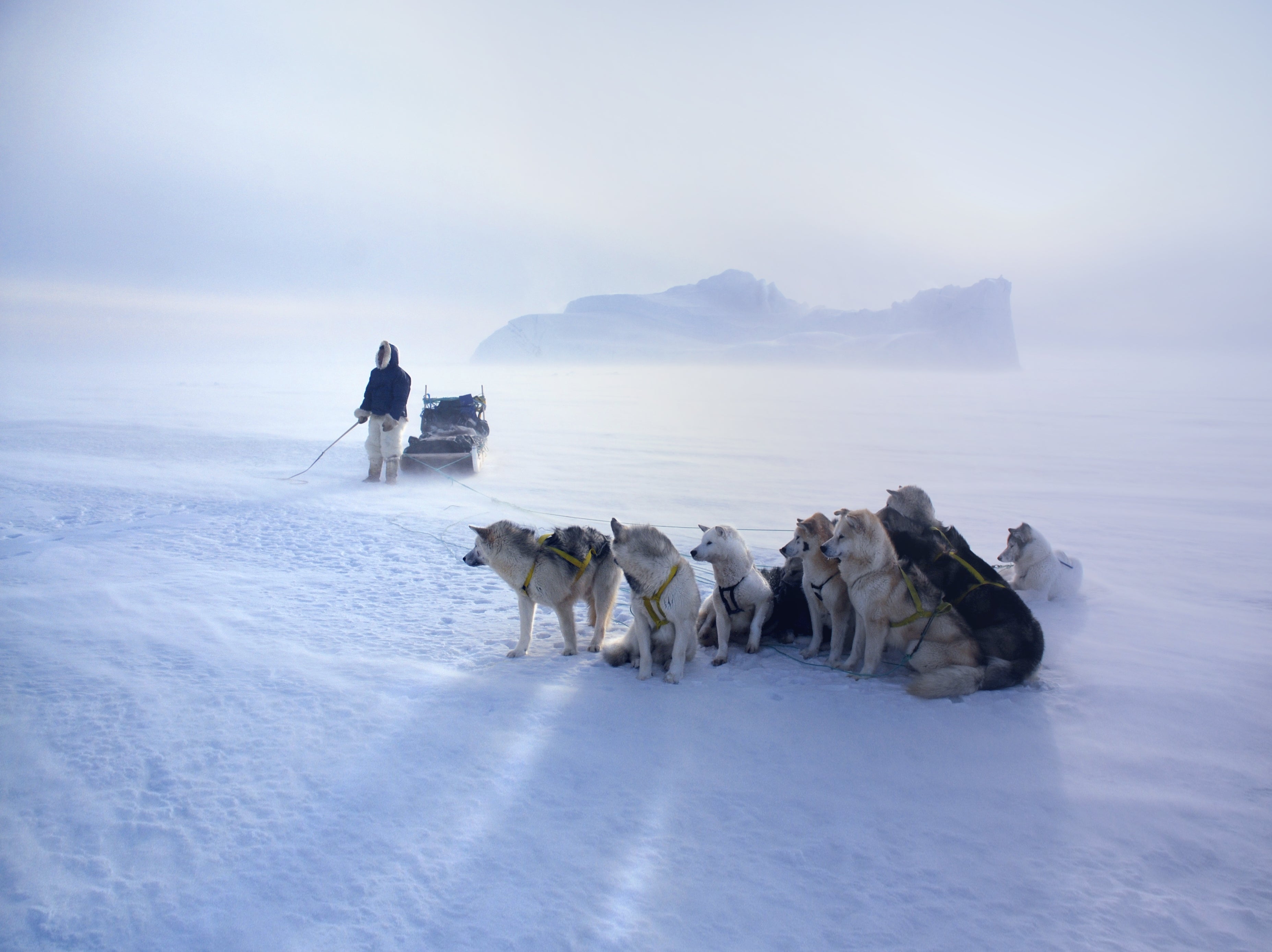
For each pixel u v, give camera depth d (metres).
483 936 2.34
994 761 3.53
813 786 3.28
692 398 45.19
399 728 3.69
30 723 3.59
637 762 3.46
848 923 2.45
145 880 2.54
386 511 9.70
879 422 28.34
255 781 3.17
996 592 4.48
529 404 39.00
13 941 2.24
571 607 4.93
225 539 7.88
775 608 5.29
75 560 6.78
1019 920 2.48
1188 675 4.67
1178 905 2.57
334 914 2.41
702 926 2.41
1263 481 14.86
